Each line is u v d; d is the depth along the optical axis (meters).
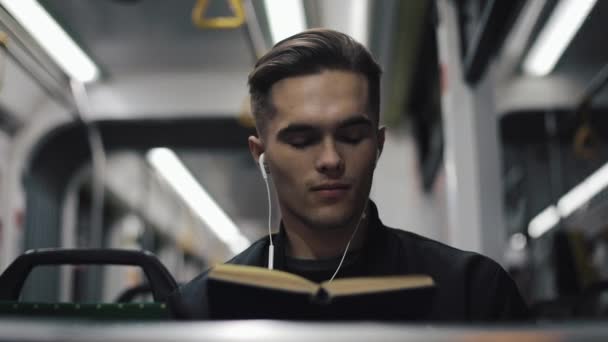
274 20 3.33
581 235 3.49
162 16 4.64
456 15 3.31
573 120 4.04
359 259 0.91
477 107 3.20
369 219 0.94
